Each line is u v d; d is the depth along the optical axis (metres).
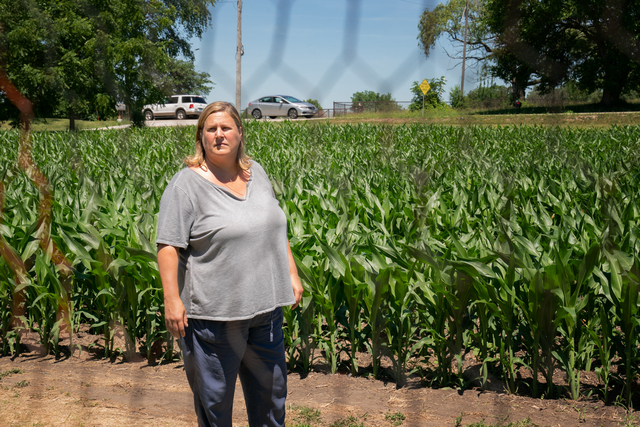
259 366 2.38
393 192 6.12
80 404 3.02
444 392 3.26
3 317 3.81
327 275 3.51
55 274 3.87
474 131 15.93
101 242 3.62
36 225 3.88
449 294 3.17
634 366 3.21
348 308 3.46
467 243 3.97
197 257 2.22
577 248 3.65
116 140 14.09
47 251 3.83
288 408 3.02
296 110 22.47
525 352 3.83
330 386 3.35
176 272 2.19
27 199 4.98
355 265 3.40
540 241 4.12
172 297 2.18
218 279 2.19
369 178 6.97
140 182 6.55
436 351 3.37
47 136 14.80
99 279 3.76
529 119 21.59
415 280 3.45
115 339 4.14
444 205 4.90
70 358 3.79
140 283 3.66
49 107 18.92
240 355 2.29
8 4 16.88
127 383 3.34
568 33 25.44
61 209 4.72
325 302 3.41
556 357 3.12
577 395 3.15
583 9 23.58
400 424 2.83
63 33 16.69
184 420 2.85
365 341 3.60
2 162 9.56
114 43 15.26
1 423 2.78
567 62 26.19
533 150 10.93
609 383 3.35
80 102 18.17
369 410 3.00
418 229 4.45
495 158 10.52
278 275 2.35
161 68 10.22
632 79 27.83
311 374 3.54
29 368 3.59
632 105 27.59
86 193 5.53
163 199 2.22
